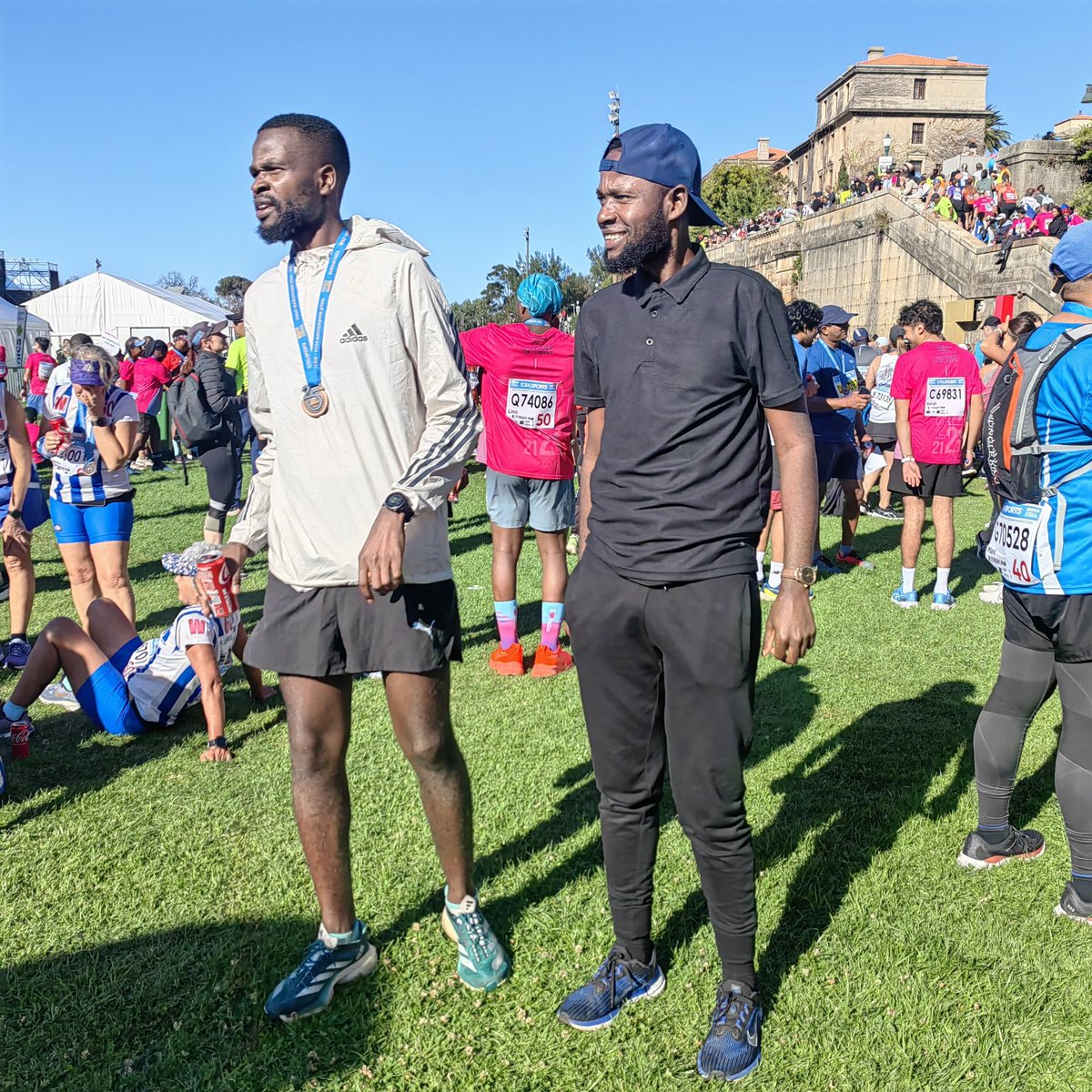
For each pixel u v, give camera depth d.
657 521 2.21
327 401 2.28
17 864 3.20
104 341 30.20
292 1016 2.43
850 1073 2.27
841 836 3.35
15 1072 2.28
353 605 2.33
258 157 2.27
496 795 3.70
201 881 3.09
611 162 2.18
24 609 5.34
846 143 62.22
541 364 4.88
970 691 4.86
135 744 4.22
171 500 11.80
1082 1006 2.49
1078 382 2.68
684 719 2.24
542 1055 2.33
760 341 2.16
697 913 2.90
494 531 5.18
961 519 9.86
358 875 3.11
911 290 25.55
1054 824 3.46
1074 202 25.05
